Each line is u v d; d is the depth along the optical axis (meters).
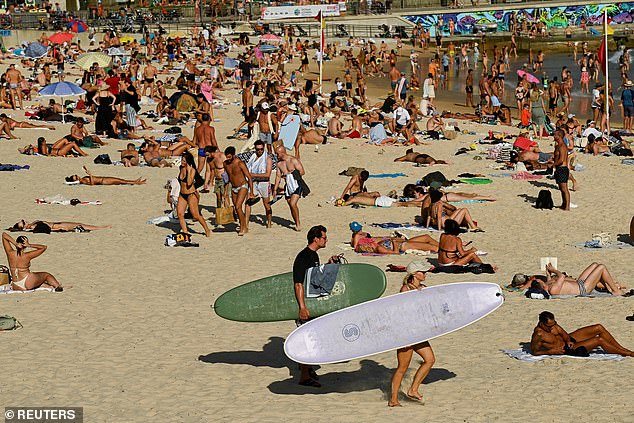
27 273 16.55
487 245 20.66
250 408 11.17
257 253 19.44
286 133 29.67
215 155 22.23
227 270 18.06
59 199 23.89
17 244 16.45
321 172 29.14
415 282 11.77
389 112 41.44
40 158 30.00
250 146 29.66
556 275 16.80
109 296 16.25
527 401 11.43
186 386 12.00
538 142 35.56
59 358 13.03
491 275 17.92
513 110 46.56
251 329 14.66
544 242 20.98
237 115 41.28
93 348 13.52
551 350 13.32
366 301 11.86
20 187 25.67
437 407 11.26
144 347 13.63
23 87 43.12
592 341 13.28
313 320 11.54
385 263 18.70
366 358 13.39
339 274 12.07
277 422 10.66
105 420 10.71
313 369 12.77
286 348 11.32
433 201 21.91
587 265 18.88
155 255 19.16
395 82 52.12
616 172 29.61
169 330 14.48
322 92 49.94
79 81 48.38
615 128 39.69
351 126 37.69
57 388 11.81
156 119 38.56
